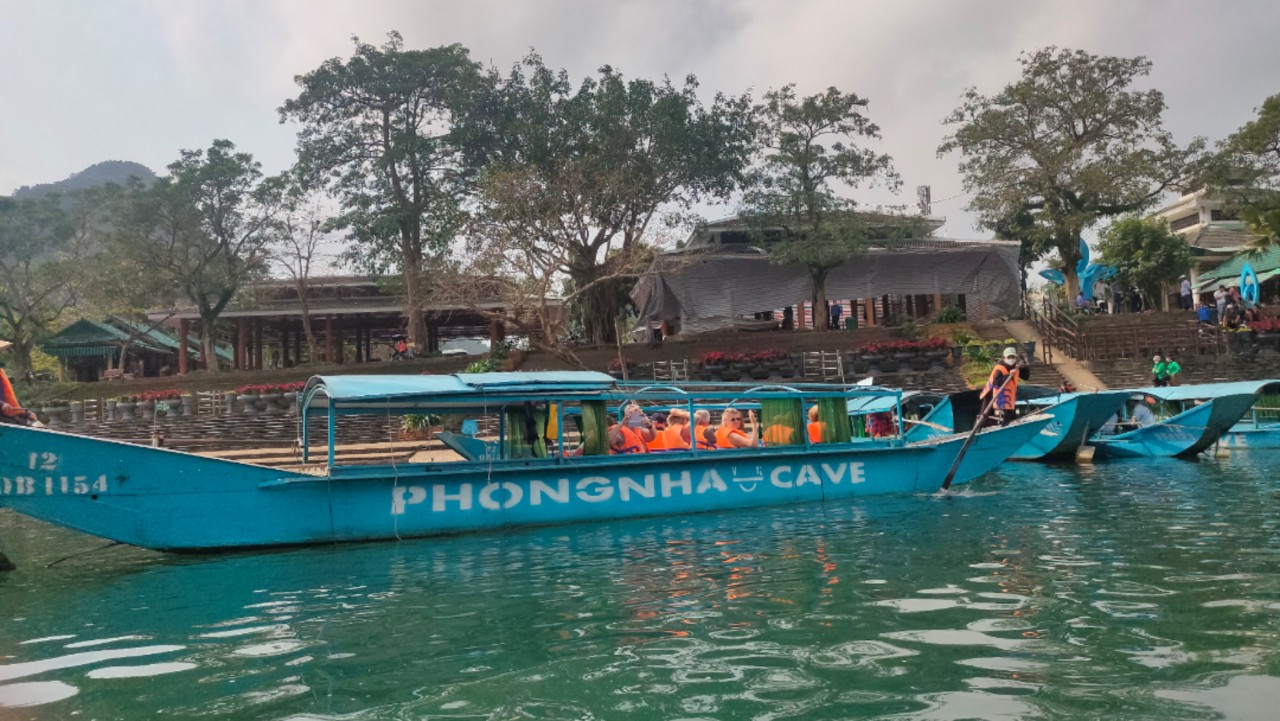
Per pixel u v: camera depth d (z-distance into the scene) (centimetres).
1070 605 488
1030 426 1158
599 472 909
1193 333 2445
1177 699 334
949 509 928
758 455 979
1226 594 500
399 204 2762
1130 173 2673
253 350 4103
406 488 836
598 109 2508
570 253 2547
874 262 2975
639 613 510
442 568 684
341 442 1877
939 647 416
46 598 610
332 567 703
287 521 796
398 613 535
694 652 425
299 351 3938
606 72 2572
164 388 2723
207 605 575
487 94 2694
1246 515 809
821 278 2820
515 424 954
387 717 348
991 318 2991
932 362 2380
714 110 2664
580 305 2812
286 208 2828
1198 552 633
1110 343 2464
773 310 2959
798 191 2623
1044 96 2788
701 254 2647
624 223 2639
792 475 1005
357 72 2623
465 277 2312
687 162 2580
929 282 2997
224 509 780
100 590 635
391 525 828
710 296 2909
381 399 859
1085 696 341
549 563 689
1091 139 2858
